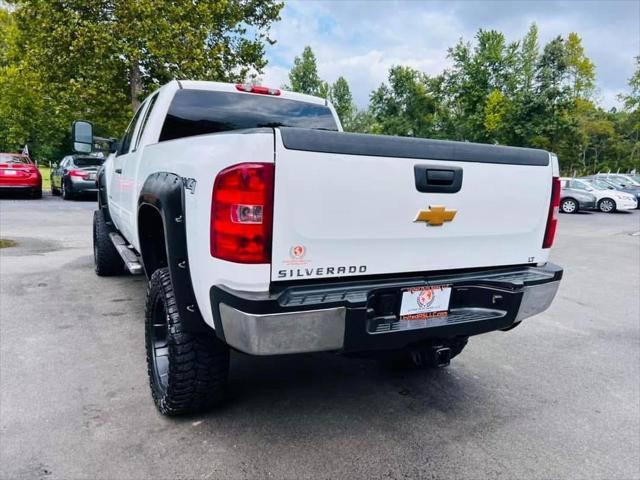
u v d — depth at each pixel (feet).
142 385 9.61
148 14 43.37
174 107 11.96
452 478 7.05
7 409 8.50
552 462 7.59
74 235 28.37
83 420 8.23
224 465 7.13
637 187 72.08
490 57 123.13
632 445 8.18
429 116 151.43
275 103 13.53
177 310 7.41
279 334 6.06
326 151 6.21
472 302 7.83
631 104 126.52
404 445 7.87
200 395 7.99
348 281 6.81
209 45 51.13
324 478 6.92
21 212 38.11
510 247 8.38
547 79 113.70
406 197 6.91
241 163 5.90
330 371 10.79
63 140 107.34
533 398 9.84
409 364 11.09
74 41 42.78
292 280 6.34
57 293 16.08
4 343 11.53
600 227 44.09
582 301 17.98
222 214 6.08
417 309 7.28
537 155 8.30
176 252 7.17
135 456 7.27
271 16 57.82
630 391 10.32
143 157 10.42
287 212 6.08
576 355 12.35
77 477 6.74
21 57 68.03
